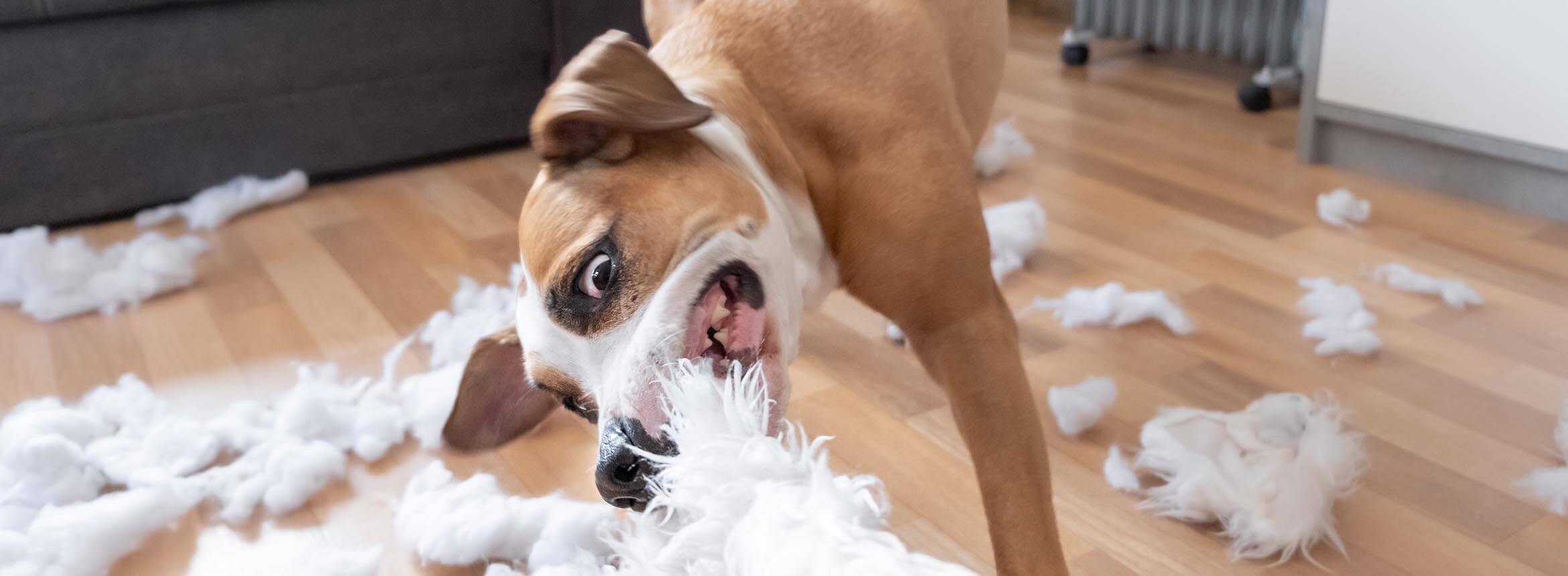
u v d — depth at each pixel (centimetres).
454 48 270
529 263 98
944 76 118
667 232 94
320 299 210
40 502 150
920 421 158
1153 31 322
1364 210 215
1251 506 128
